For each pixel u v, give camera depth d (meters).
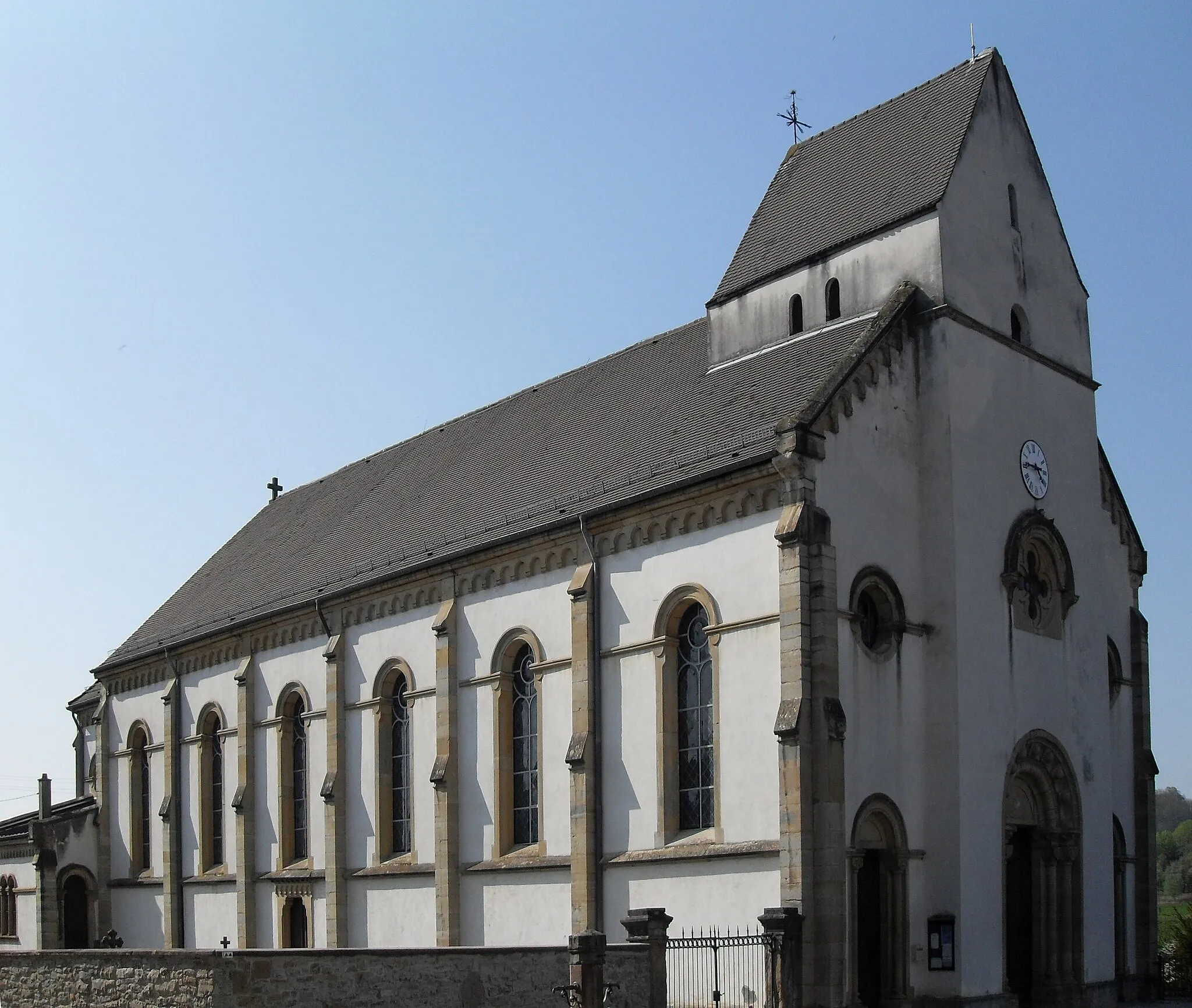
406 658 45.81
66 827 62.94
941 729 34.66
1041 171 41.22
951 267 37.06
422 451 58.22
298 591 52.00
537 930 39.19
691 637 36.06
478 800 42.12
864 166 41.59
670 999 34.31
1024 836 37.53
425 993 27.17
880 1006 32.97
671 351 46.81
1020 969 36.88
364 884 46.53
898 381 36.09
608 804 37.22
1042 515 38.31
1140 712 44.47
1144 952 42.69
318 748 49.88
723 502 34.97
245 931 52.25
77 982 28.72
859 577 33.84
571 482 41.97
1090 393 41.34
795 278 40.44
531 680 41.25
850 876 32.25
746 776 33.56
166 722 59.47
